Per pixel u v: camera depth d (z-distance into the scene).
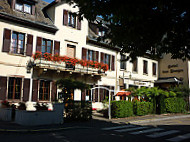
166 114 18.42
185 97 21.94
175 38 6.30
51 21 16.39
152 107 17.44
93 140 7.21
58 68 14.79
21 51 14.17
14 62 13.62
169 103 18.88
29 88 14.14
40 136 7.71
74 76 16.89
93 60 18.97
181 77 24.33
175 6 5.82
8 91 13.25
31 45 14.56
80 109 12.31
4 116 11.13
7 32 13.38
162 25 5.74
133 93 16.92
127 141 7.25
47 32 15.65
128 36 5.84
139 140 7.47
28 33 14.52
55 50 15.95
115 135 8.33
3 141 6.66
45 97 15.13
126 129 10.01
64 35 16.67
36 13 16.05
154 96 17.88
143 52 7.05
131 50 7.14
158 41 6.44
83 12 6.52
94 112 17.28
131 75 22.56
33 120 9.72
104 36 6.95
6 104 11.90
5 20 13.40
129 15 4.73
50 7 16.77
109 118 13.83
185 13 5.91
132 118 14.69
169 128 10.73
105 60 20.16
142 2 4.62
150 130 9.88
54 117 10.61
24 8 14.81
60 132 8.76
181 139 7.86
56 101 12.41
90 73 16.97
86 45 18.36
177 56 6.89
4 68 13.12
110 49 20.70
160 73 26.94
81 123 11.48
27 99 13.96
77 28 17.67
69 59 15.45
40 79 14.76
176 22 5.95
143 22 5.31
